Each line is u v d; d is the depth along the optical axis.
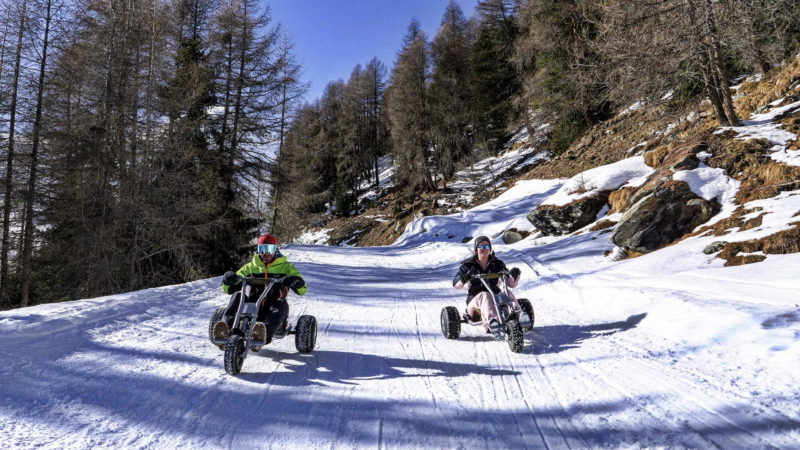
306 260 18.66
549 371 4.53
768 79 18.14
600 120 32.84
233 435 3.21
